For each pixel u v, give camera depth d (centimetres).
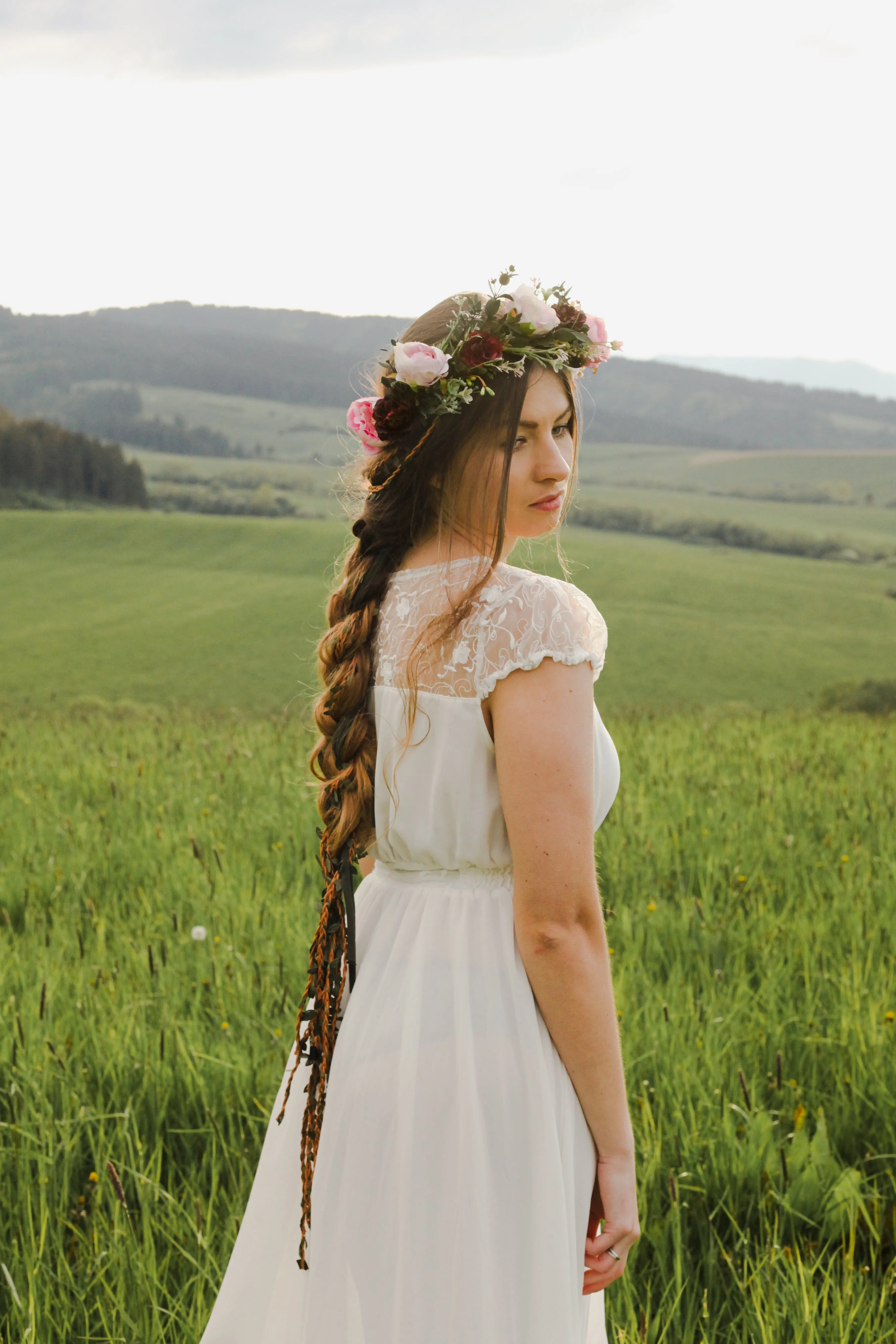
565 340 154
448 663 142
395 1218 139
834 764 757
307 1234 147
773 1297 206
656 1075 287
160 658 5041
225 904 432
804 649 5100
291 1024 318
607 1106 140
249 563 7275
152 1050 304
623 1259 143
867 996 329
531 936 134
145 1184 241
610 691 4359
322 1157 147
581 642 136
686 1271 225
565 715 134
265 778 733
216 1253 229
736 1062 292
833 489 14438
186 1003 348
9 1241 234
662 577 6638
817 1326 200
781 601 6172
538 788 133
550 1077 139
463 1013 142
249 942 397
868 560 8338
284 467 15938
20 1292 217
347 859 159
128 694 4422
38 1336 204
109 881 503
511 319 150
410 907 153
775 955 377
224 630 5516
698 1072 287
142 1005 337
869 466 17462
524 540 163
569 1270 136
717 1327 214
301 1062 166
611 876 475
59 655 5138
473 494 151
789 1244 239
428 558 157
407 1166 138
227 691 4447
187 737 1036
